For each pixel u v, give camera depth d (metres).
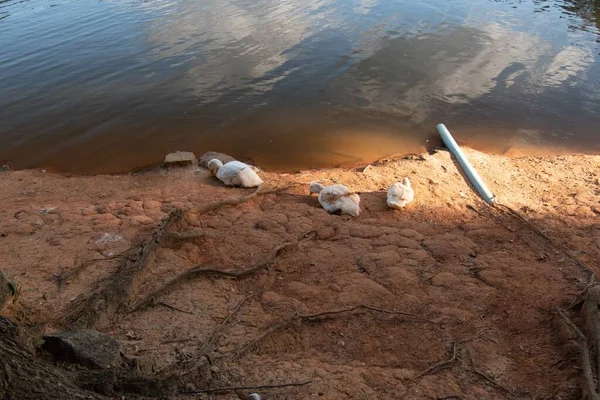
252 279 3.61
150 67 8.24
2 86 7.75
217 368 2.65
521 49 8.70
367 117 6.83
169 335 2.94
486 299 3.51
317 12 10.58
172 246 3.83
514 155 6.05
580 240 4.36
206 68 8.16
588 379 2.57
